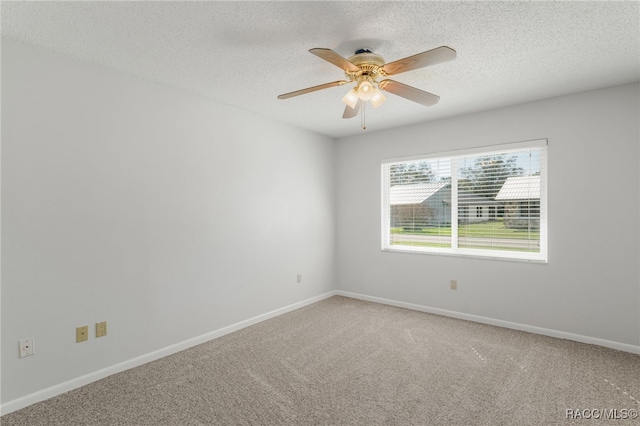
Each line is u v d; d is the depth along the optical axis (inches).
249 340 121.0
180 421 74.5
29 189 81.0
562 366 98.8
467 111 136.8
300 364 101.7
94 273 92.3
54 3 65.2
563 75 101.7
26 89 80.6
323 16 70.2
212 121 122.6
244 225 134.6
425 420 74.4
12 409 78.2
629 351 108.3
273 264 147.8
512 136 130.0
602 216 112.8
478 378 92.4
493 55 88.4
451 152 145.2
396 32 76.8
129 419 75.3
